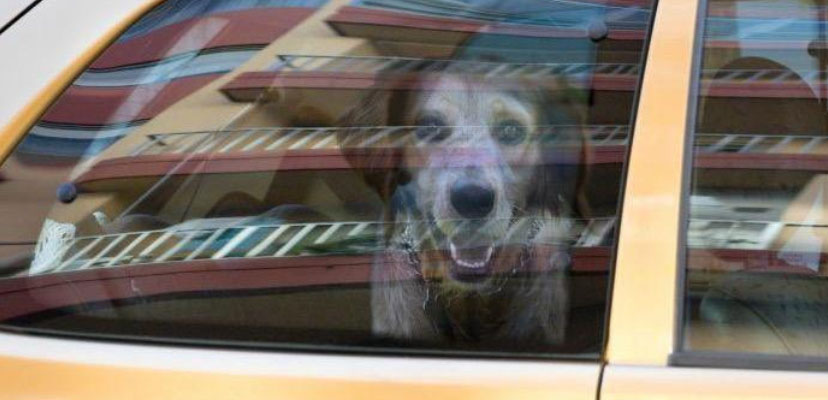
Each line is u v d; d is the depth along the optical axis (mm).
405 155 2523
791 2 2273
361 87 2570
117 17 2369
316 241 2379
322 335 2178
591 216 2162
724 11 2258
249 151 2471
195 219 2379
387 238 2438
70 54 2332
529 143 2414
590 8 2363
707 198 2098
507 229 2373
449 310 2346
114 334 2166
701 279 2037
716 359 1960
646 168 2107
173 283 2271
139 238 2322
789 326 2033
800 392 1895
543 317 2172
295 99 2529
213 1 2459
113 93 2352
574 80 2373
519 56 2492
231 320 2195
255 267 2314
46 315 2195
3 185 2240
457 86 2537
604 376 1947
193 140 2439
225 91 2475
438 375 2012
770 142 2160
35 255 2254
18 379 2076
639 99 2186
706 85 2188
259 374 2035
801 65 2244
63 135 2303
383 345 2137
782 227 2104
